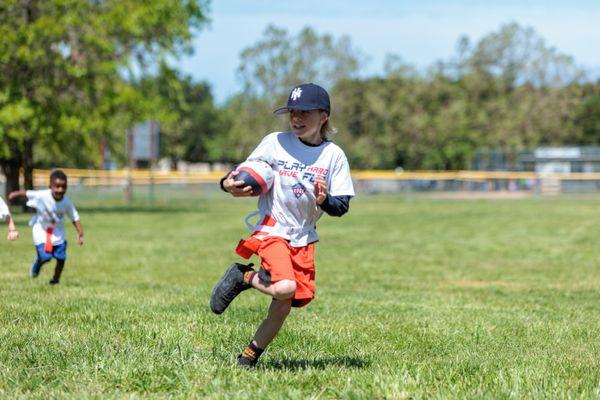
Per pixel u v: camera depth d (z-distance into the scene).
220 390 5.93
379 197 66.06
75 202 53.94
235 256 20.80
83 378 6.33
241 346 7.90
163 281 15.08
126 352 7.30
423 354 8.06
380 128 94.94
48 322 9.16
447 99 96.00
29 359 6.98
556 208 50.53
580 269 19.36
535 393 5.99
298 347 8.09
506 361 7.63
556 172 89.44
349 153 93.12
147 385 6.12
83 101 39.12
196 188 62.16
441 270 18.80
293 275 6.29
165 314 10.06
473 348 8.48
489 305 12.54
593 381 6.62
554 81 96.00
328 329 9.34
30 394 5.86
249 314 10.33
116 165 69.31
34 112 36.44
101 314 9.89
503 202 58.66
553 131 95.31
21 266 17.03
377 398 5.90
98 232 28.23
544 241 27.64
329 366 6.98
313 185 6.50
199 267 18.00
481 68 97.44
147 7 39.53
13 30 36.53
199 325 9.13
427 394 5.98
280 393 5.81
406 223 36.75
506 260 21.45
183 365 6.74
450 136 92.31
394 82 94.94
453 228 33.66
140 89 42.12
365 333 9.20
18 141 38.16
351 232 31.31
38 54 35.66
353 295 13.76
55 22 36.50
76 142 41.22
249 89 86.62
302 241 6.55
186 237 26.97
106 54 38.97
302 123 6.52
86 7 38.88
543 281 16.75
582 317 11.30
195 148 130.62
